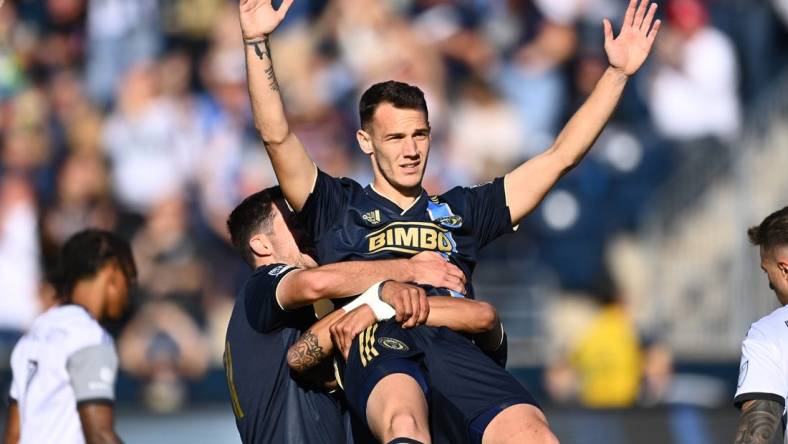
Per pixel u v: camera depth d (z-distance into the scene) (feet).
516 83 148.05
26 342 62.85
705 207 144.77
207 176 143.84
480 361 53.62
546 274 142.10
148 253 139.74
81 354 60.59
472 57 148.25
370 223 56.70
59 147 146.51
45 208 143.23
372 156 57.98
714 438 98.68
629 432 99.09
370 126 57.21
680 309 141.38
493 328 55.93
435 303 54.19
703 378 134.72
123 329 135.54
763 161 145.28
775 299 138.31
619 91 59.98
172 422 102.27
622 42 60.13
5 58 149.69
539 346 137.90
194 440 102.06
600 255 143.74
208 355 136.77
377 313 53.31
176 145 144.97
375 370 52.01
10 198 142.41
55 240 142.20
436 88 147.02
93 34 151.64
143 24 151.43
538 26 150.00
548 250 143.95
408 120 56.54
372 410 50.90
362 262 54.44
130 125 146.20
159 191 143.64
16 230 141.18
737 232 142.10
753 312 139.13
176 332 136.77
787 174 144.25
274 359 56.39
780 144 146.10
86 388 60.13
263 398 56.29
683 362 136.26
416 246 56.39
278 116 56.08
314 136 144.87
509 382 53.11
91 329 61.31
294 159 56.34
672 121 148.87
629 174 146.72
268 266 57.82
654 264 143.54
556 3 150.41
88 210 143.54
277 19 56.54
